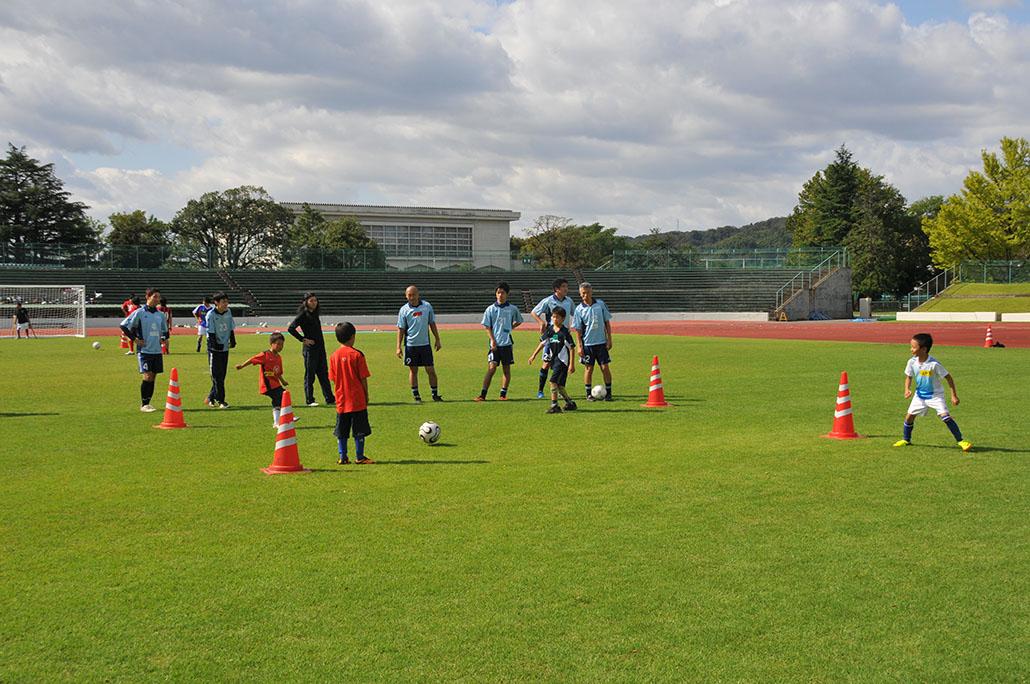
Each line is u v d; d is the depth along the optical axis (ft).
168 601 16.74
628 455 31.55
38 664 14.01
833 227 323.37
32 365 77.56
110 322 165.37
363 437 30.63
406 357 48.26
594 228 406.41
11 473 28.91
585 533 21.20
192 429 39.14
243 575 18.22
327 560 19.20
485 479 27.58
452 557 19.35
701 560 19.01
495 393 52.85
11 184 255.09
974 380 56.44
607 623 15.55
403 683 13.30
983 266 210.18
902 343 102.99
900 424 38.58
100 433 37.78
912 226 306.35
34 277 190.80
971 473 27.89
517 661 14.03
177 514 23.32
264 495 25.55
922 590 17.06
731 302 212.84
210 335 46.85
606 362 48.24
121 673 13.67
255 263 230.48
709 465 29.50
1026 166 228.43
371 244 274.16
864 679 13.35
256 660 14.14
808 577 17.85
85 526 22.11
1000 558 19.01
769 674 13.53
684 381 58.39
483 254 271.49
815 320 205.26
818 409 43.83
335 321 195.31
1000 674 13.50
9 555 19.66
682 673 13.58
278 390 40.06
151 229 282.56
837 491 25.44
